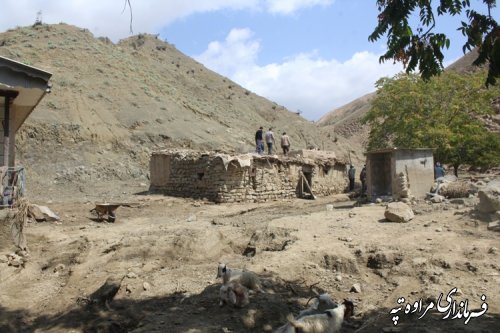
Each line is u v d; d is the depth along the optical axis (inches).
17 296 354.0
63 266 413.1
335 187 1208.2
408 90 1082.1
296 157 1072.2
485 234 409.1
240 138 1785.2
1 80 505.4
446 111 1050.7
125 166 1226.6
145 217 672.4
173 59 3169.3
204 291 313.0
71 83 1573.6
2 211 444.5
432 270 338.6
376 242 410.9
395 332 251.8
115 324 289.7
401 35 230.8
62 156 1162.6
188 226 531.8
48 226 556.7
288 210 757.3
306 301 302.5
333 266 371.2
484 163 1035.9
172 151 988.6
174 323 258.4
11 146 570.9
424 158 677.3
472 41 222.2
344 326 266.8
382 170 763.4
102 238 478.9
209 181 869.2
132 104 1638.8
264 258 382.6
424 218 489.7
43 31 2068.2
